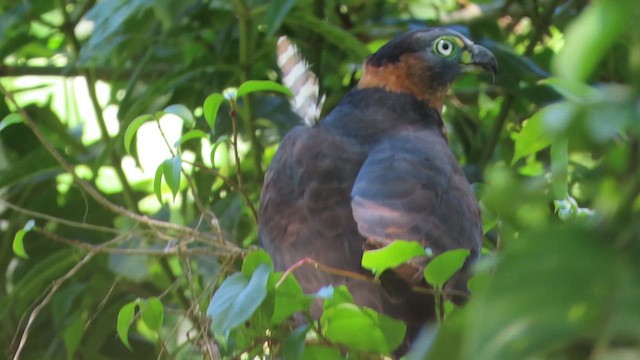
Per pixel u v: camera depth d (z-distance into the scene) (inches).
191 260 344.8
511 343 100.5
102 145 426.6
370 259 205.9
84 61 381.7
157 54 411.8
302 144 303.4
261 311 222.1
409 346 236.7
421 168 277.7
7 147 419.8
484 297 102.1
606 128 104.2
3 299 378.3
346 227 269.4
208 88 390.6
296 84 361.1
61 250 399.5
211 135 376.2
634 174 108.0
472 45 360.2
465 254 204.2
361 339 220.1
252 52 379.2
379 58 360.8
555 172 195.2
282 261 277.7
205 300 282.4
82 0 423.8
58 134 420.5
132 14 365.7
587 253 101.7
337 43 366.0
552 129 108.3
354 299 246.2
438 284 208.5
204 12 392.2
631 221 104.3
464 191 283.9
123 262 372.2
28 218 405.7
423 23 405.7
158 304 252.4
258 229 301.6
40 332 402.9
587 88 142.1
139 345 399.9
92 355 392.2
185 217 388.2
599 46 102.4
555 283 101.1
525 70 367.9
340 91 413.1
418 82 354.9
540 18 401.4
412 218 258.5
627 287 100.4
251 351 235.9
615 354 99.4
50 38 452.1
